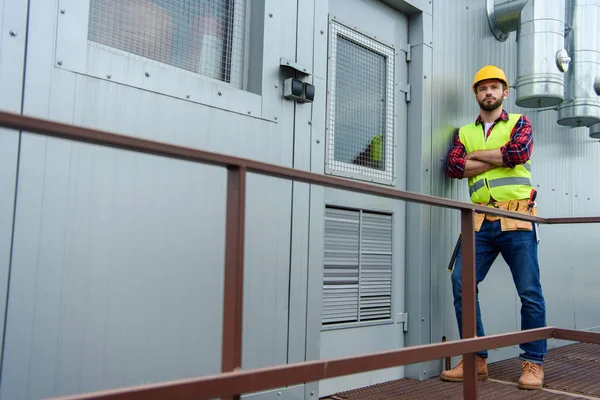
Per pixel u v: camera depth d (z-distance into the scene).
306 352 2.41
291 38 2.47
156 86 1.95
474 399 1.83
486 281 3.58
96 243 1.74
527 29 3.64
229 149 2.17
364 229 3.00
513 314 3.80
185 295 1.97
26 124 0.86
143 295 1.85
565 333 2.30
